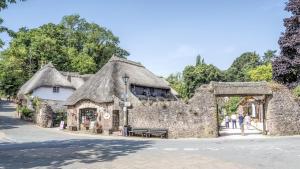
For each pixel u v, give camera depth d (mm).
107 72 40000
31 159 16047
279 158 16562
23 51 74688
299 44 41000
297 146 21719
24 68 76875
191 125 31500
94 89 37531
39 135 31188
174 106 31969
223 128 42438
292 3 42625
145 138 30672
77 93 40125
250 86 32531
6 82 74125
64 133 34312
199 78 67438
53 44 78562
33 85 56562
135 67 45438
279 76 42406
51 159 16016
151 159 16000
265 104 33344
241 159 16188
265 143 23984
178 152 18719
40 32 81562
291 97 33094
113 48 94250
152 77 47000
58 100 57250
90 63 83188
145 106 32875
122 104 33844
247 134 34094
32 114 46844
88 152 18453
